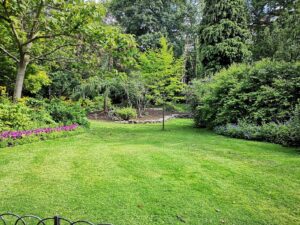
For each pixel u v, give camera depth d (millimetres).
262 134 6879
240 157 4992
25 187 3412
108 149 5848
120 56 7301
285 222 2580
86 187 3424
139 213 2723
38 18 6738
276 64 8211
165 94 11398
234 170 4152
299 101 6590
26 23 7766
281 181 3643
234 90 8555
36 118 8086
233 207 2883
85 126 9789
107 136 8258
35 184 3525
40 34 7938
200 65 17672
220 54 14781
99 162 4668
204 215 2699
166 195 3178
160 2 22672
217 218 2643
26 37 8234
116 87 16922
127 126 11703
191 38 24594
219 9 14812
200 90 10625
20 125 7031
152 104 20062
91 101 17859
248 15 18750
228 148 5898
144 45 21141
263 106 7777
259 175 3896
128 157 5039
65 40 8203
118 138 7809
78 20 6566
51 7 6902
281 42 13188
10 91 11867
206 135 8328
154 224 2512
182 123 13055
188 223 2541
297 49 11688
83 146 6207
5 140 5859
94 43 7320
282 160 4680
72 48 8797
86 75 10242
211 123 9922
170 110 18797
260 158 4879
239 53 14539
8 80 10875
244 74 8938
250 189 3377
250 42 15508
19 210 2754
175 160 4789
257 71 8375
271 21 19203
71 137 7613
